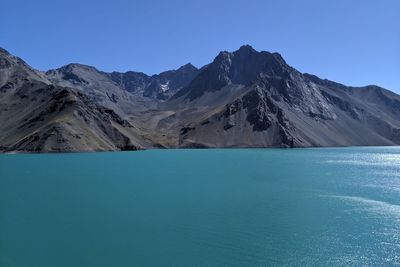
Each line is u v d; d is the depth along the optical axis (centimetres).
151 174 12394
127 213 6825
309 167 14862
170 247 5069
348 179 11288
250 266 4459
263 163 16575
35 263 4588
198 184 10162
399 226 6016
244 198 8181
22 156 19162
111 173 12562
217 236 5512
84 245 5159
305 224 6103
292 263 4553
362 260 4634
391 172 13212
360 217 6525
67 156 19312
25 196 8419
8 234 5638
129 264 4538
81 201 7869
